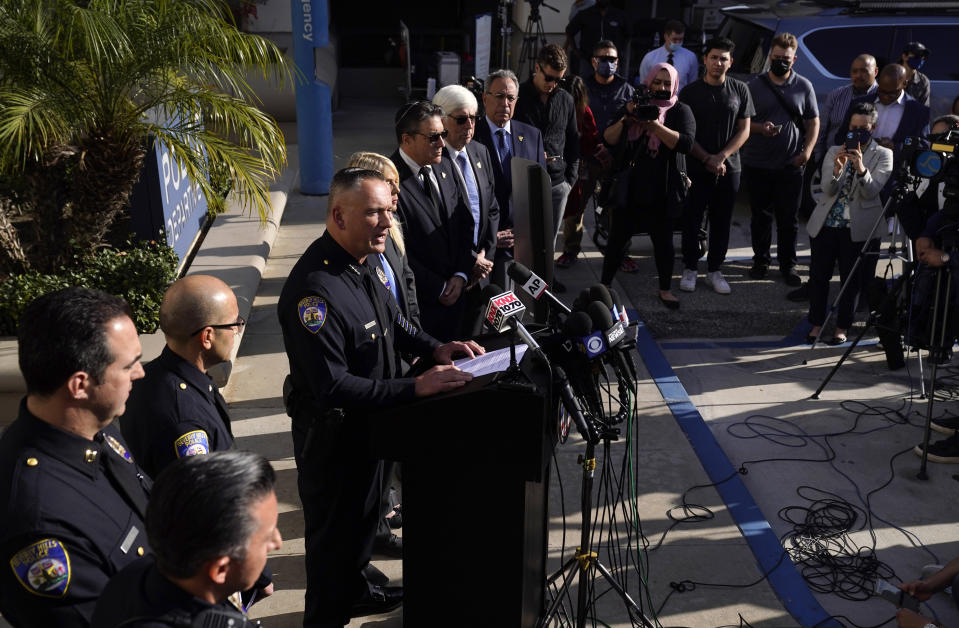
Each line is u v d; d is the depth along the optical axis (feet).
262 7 36.83
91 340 6.11
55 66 16.14
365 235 9.36
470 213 14.74
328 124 27.68
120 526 6.36
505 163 17.67
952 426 16.03
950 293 15.11
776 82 22.03
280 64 18.67
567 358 9.09
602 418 9.14
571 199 22.20
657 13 42.60
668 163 19.81
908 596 10.83
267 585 8.77
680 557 12.62
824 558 12.61
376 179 9.38
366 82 42.52
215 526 4.81
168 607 4.98
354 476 9.77
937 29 27.58
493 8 44.50
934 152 15.10
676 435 15.98
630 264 23.48
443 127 13.70
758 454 15.46
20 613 5.94
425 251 14.12
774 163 22.18
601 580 12.10
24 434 6.19
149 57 16.30
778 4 29.81
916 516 13.71
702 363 19.12
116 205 17.69
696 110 20.88
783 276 23.22
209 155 17.71
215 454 5.12
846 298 19.56
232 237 23.27
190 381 7.97
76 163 17.47
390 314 10.36
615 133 19.90
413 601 9.28
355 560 10.17
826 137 23.31
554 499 13.94
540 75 19.25
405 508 8.95
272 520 5.17
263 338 19.36
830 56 27.68
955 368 18.80
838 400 17.44
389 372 10.17
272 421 16.08
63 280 16.84
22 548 5.84
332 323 9.14
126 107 16.81
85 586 5.98
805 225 27.78
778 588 11.98
